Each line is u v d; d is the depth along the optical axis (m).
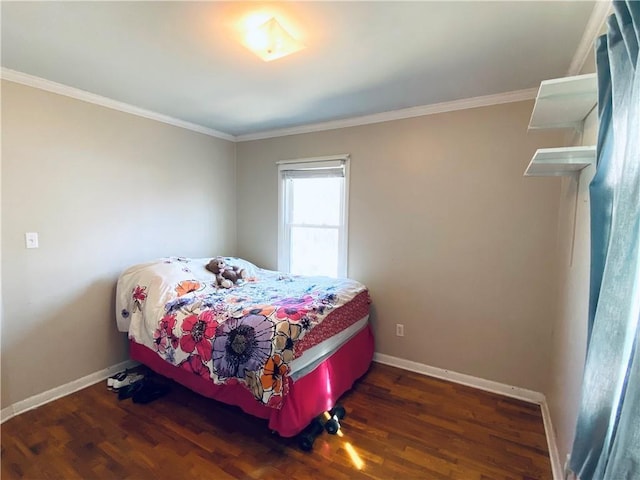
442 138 2.83
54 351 2.53
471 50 1.90
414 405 2.47
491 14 1.56
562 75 2.20
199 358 2.12
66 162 2.55
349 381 2.58
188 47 1.90
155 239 3.22
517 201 2.57
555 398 2.08
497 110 2.60
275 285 2.98
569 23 1.62
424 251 2.96
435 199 2.88
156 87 2.50
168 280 2.63
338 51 1.92
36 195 2.40
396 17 1.59
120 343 2.96
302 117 3.22
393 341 3.14
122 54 1.99
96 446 2.00
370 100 2.73
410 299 3.04
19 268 2.33
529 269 2.56
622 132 0.82
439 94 2.58
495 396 2.62
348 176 3.29
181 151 3.43
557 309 2.30
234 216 4.12
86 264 2.70
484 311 2.73
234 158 4.09
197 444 2.02
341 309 2.53
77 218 2.63
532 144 2.50
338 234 3.46
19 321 2.34
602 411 0.87
